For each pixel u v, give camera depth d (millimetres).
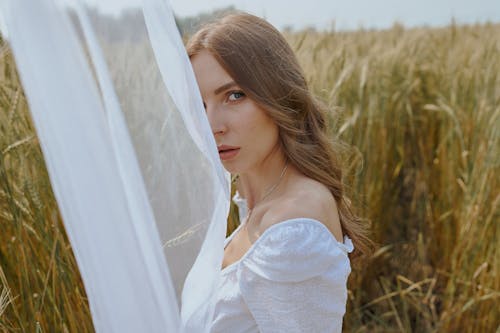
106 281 679
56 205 1416
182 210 792
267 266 794
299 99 961
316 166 974
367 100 2795
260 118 906
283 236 797
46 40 602
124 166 686
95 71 655
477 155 2447
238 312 858
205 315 810
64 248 1317
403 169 3172
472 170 2471
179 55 734
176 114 764
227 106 892
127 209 671
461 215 2463
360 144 2541
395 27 4297
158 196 772
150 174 756
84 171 637
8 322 1195
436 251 2752
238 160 914
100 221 654
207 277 813
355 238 1091
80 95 625
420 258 2803
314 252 795
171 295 741
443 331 2336
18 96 1313
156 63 723
